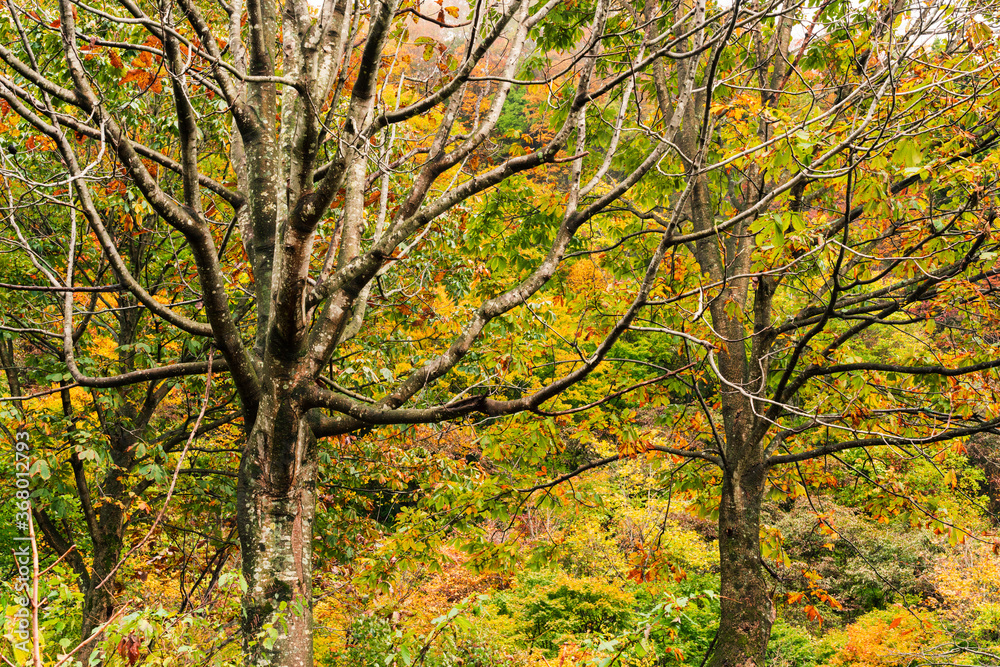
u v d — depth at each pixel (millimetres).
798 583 14016
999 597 11383
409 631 4094
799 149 4090
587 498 6969
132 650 2629
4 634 2449
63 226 7242
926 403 6574
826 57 6707
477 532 6945
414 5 3916
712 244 6902
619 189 3992
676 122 3768
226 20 6215
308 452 3686
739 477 6215
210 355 3422
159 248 7523
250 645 3312
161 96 5953
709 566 14375
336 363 7000
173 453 8047
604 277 7191
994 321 5461
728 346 6578
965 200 5418
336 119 4680
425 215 3725
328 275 3979
